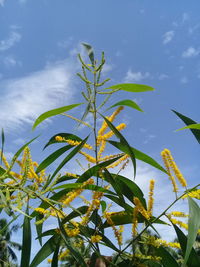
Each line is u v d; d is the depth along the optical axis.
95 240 0.39
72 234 0.39
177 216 0.40
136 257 0.41
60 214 0.40
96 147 0.45
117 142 0.46
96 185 0.43
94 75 0.43
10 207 0.32
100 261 0.40
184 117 0.46
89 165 0.45
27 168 0.34
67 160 0.44
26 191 0.34
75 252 0.38
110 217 0.44
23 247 0.40
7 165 0.42
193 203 0.38
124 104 0.49
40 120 0.48
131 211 0.43
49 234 0.44
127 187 0.47
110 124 0.43
